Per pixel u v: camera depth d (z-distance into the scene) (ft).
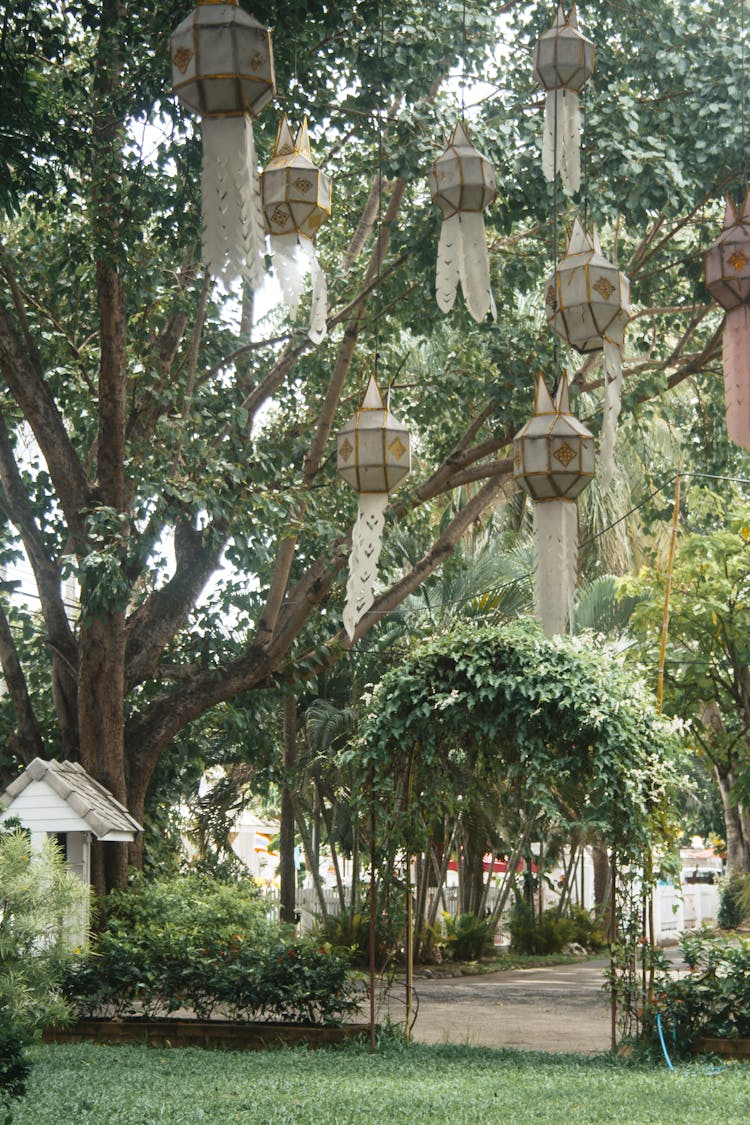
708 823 120.26
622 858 34.12
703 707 59.67
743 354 14.88
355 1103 24.88
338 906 79.61
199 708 48.42
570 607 14.67
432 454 56.70
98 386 49.37
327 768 66.95
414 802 36.76
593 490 68.23
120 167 40.01
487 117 43.73
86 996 37.81
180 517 47.34
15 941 29.84
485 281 16.12
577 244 15.43
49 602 49.26
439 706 34.37
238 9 12.78
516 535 74.33
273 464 46.73
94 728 45.52
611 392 14.99
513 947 80.84
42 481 51.90
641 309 51.83
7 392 53.83
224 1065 31.71
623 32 41.81
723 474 55.26
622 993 35.01
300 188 15.11
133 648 48.24
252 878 70.38
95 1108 23.71
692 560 54.03
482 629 35.73
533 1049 38.17
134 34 37.68
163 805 57.52
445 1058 34.32
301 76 38.83
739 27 40.70
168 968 38.29
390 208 43.39
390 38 38.42
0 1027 23.45
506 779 37.47
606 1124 22.40
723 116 39.60
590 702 33.78
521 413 44.29
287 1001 37.50
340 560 45.75
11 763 51.39
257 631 48.88
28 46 39.65
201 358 53.11
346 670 72.38
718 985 34.01
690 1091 26.84
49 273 47.52
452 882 97.86
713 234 46.11
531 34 43.50
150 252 46.21
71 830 41.11
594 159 39.55
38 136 39.52
